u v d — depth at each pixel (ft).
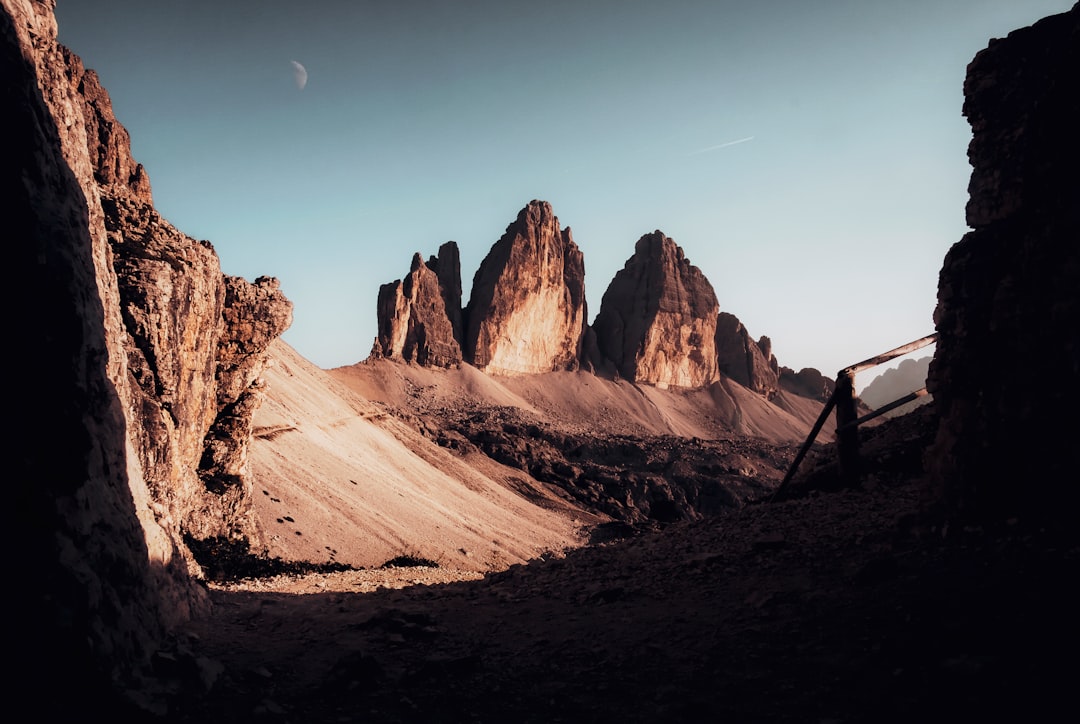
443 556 142.72
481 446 364.38
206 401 78.28
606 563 42.39
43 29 32.01
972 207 32.78
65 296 26.20
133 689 23.34
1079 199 26.84
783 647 24.94
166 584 32.86
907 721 19.15
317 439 174.40
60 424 25.50
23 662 21.13
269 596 48.47
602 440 458.91
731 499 377.30
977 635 22.31
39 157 26.17
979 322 31.32
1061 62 27.81
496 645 29.45
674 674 24.26
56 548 23.43
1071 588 23.16
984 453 30.27
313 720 22.36
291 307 92.43
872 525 36.11
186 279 64.23
